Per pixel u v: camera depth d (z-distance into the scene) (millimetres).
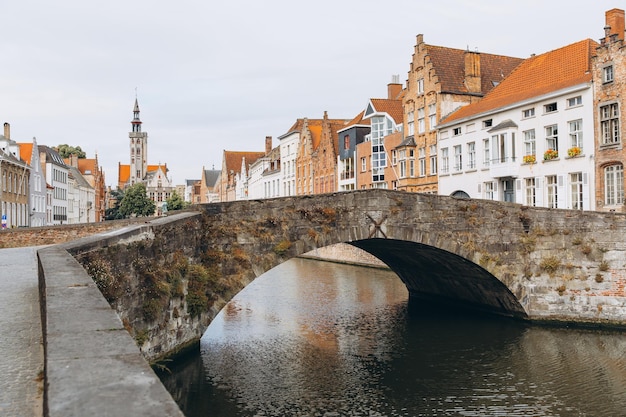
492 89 37156
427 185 40375
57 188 72250
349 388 14672
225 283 16844
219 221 17078
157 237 13922
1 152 47344
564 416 12867
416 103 41656
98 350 3453
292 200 17859
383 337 19969
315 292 30312
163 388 2793
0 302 8539
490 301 23406
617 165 26094
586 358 17047
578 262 20641
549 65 32156
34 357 5719
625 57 25359
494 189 33469
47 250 9062
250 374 15703
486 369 16188
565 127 28594
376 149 46844
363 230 18734
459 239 20000
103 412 2463
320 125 68062
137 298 12734
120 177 174000
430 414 13016
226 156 115562
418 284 28219
